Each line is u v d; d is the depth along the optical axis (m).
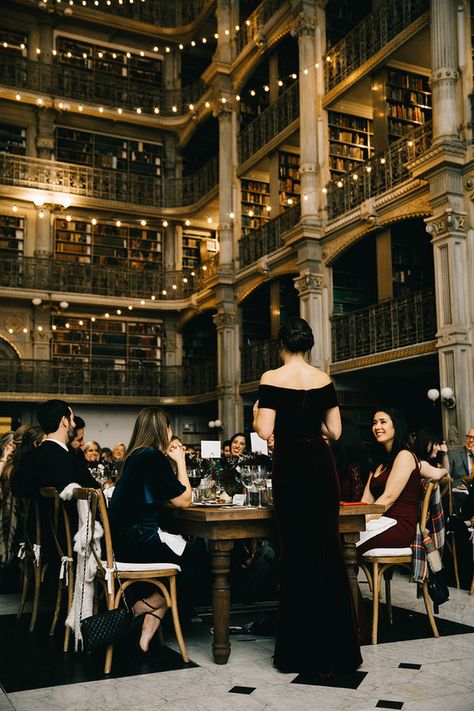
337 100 13.80
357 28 13.15
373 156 12.50
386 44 12.22
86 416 19.89
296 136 15.44
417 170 10.55
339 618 3.37
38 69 19.53
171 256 21.27
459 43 10.44
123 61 20.98
